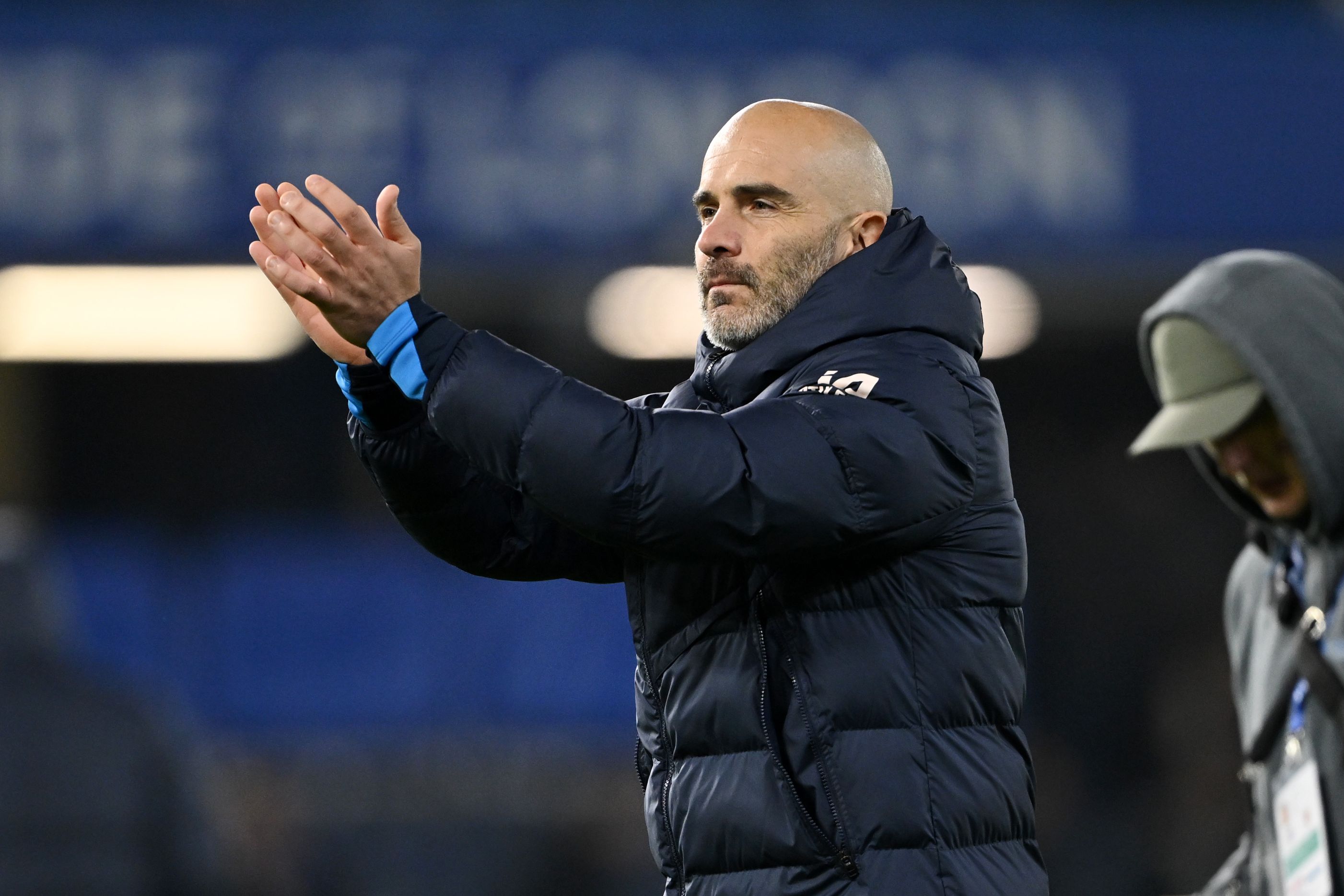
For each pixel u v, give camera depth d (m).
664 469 7.24
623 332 28.28
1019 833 8.03
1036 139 25.00
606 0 25.16
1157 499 32.69
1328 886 9.30
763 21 25.06
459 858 27.09
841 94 24.89
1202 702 30.55
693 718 7.93
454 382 7.45
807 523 7.37
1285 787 9.69
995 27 25.19
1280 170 25.22
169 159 24.47
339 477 30.95
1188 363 10.17
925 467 7.55
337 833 27.05
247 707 28.28
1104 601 32.28
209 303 27.48
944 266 8.24
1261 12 26.06
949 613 7.92
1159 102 25.19
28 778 9.26
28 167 24.34
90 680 9.60
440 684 28.19
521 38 24.95
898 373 7.72
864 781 7.63
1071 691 31.78
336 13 24.89
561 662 28.08
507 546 9.18
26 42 24.50
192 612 28.89
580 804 27.45
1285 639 10.00
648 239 24.64
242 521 30.62
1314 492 9.52
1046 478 32.78
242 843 22.94
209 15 24.77
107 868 9.38
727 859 7.78
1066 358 32.94
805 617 7.84
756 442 7.34
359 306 7.64
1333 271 25.38
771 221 8.36
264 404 31.00
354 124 24.64
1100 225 24.95
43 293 27.00
